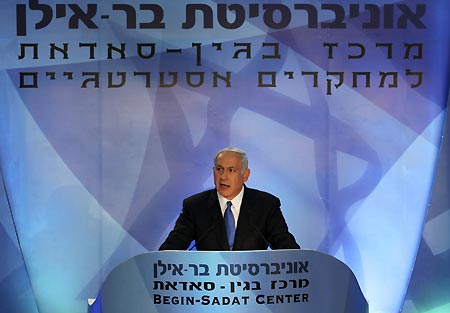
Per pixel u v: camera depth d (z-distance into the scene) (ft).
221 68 73.92
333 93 74.08
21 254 71.82
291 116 73.97
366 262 74.43
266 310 52.49
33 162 73.36
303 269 53.16
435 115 74.33
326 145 74.08
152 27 73.77
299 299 53.06
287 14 74.02
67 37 73.56
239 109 73.97
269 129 73.97
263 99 74.02
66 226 73.61
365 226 74.33
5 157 73.05
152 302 52.90
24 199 73.36
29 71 73.36
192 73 73.87
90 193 73.67
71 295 73.77
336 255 74.18
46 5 73.56
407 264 74.54
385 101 74.33
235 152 64.95
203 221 63.93
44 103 73.41
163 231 73.77
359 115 74.18
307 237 74.08
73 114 73.56
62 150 73.51
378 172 74.28
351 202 74.18
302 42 74.02
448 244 73.20
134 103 73.67
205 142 73.87
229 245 63.72
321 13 74.08
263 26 74.02
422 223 74.38
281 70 73.97
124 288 53.47
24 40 73.31
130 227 73.77
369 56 74.28
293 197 74.02
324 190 74.02
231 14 73.97
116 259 73.82
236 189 64.08
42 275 73.56
